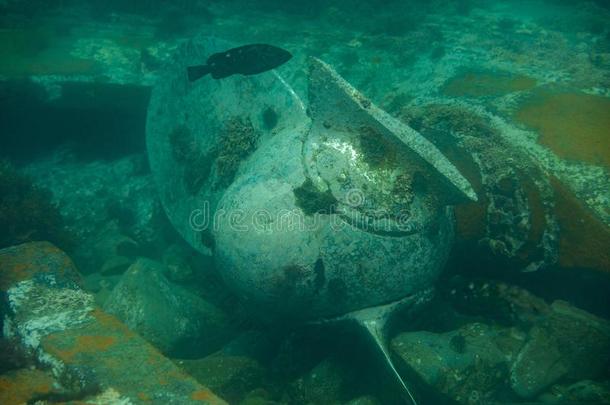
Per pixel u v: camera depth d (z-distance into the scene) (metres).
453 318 4.94
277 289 4.01
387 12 11.98
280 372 4.62
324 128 4.28
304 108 5.21
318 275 3.90
